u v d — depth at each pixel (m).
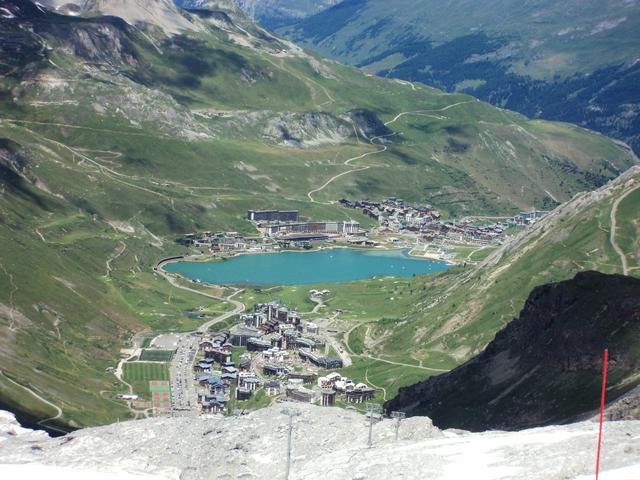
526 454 175.25
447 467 175.25
